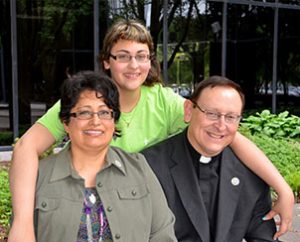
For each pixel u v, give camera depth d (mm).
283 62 13781
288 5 12539
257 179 2838
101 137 2387
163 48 11484
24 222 2252
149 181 2523
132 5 11531
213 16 13453
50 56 11383
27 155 2467
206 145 2678
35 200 2357
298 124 10281
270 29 13859
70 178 2395
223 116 2613
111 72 2939
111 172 2455
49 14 11344
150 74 3029
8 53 10500
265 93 14156
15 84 9812
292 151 8430
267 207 2875
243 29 14234
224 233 2729
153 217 2498
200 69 13422
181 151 2830
